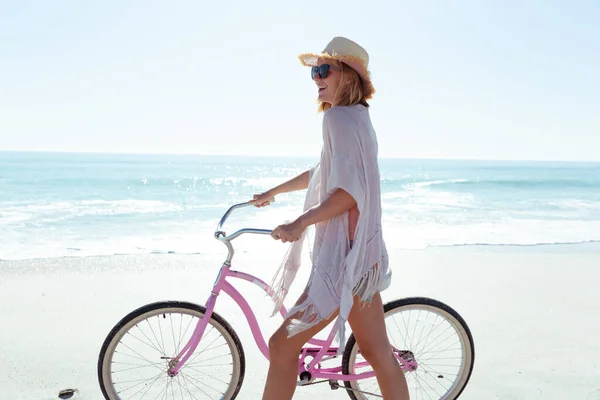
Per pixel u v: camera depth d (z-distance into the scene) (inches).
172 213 593.3
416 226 490.0
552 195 992.9
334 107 91.3
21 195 857.5
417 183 1307.8
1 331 169.3
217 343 163.5
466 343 118.3
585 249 341.7
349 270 88.2
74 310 192.4
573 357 153.9
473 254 319.3
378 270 92.6
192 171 2119.8
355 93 92.6
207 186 1202.0
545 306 206.1
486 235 429.4
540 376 140.7
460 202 802.8
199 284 233.8
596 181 1434.5
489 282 245.9
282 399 93.7
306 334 92.4
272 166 3134.8
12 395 126.4
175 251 331.9
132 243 375.9
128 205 704.4
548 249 340.8
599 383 136.5
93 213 580.4
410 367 115.0
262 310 197.8
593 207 721.0
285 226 87.0
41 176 1306.6
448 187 1205.1
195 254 303.0
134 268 262.8
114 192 952.9
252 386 135.0
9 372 139.0
